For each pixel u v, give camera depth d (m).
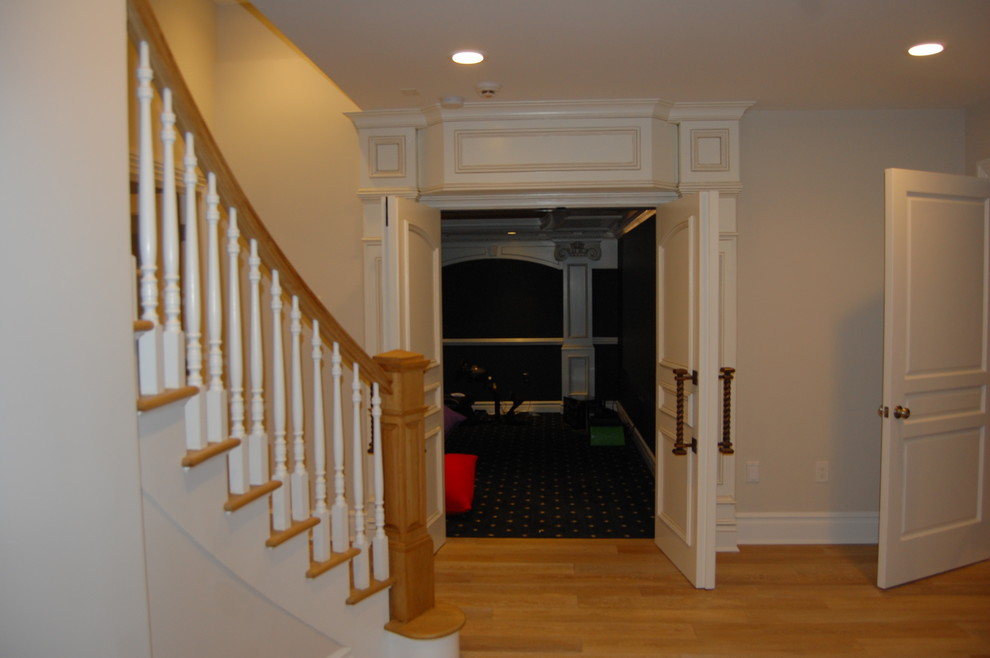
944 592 3.34
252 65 3.94
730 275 3.82
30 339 1.40
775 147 3.90
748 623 3.04
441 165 3.76
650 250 5.70
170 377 1.67
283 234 3.97
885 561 3.34
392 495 2.56
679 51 2.93
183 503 1.71
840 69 3.18
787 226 3.92
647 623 3.05
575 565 3.71
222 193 1.86
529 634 2.96
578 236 8.32
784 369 3.95
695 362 3.32
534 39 2.78
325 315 2.23
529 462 6.14
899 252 3.24
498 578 3.55
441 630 2.50
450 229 8.01
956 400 3.50
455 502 4.49
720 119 3.76
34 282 1.40
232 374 1.90
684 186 3.79
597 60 3.04
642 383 6.23
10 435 1.40
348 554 2.33
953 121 3.89
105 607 1.50
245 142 3.96
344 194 3.93
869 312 3.93
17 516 1.42
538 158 3.73
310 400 3.81
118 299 1.51
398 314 3.38
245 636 1.95
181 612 1.73
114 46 1.49
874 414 3.96
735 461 3.96
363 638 2.44
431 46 2.84
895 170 3.21
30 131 1.39
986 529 3.68
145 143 1.58
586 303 8.59
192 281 1.74
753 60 3.05
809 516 3.99
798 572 3.59
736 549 3.89
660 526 3.90
